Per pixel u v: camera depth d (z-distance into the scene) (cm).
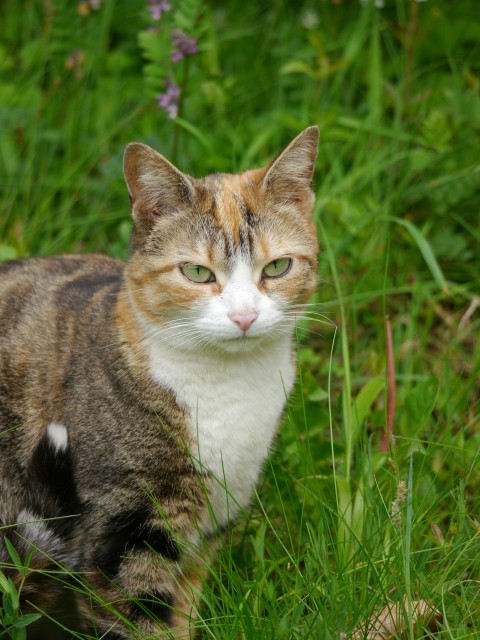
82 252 824
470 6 950
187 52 764
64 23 934
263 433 563
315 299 755
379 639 504
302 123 823
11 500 565
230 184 554
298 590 516
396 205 820
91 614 546
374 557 529
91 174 897
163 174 537
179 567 555
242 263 530
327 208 802
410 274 812
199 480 543
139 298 540
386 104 909
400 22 917
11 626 511
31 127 878
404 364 734
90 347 554
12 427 567
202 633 552
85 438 538
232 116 920
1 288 610
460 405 681
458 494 583
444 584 521
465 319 748
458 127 848
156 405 534
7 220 831
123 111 934
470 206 841
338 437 680
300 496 621
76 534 545
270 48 998
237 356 536
